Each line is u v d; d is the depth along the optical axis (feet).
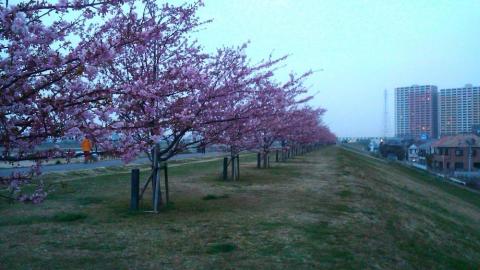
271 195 48.24
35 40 16.28
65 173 65.36
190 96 32.37
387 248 30.94
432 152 300.61
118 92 19.01
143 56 34.27
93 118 18.08
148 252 24.90
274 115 55.57
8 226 30.17
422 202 79.10
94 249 25.18
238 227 31.53
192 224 32.09
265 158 88.63
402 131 525.34
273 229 31.35
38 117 16.46
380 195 61.41
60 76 16.61
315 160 126.41
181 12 31.53
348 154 196.24
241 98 44.21
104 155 19.51
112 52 17.44
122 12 23.54
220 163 102.63
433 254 34.83
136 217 34.09
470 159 262.26
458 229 59.06
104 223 31.76
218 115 38.60
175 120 28.68
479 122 450.71
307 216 36.91
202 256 24.54
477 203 126.62
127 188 50.49
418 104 506.48
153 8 31.17
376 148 449.06
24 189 41.63
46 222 31.58
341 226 34.37
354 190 57.77
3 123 15.98
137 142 25.77
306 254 25.93
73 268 21.88
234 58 41.45
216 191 50.21
